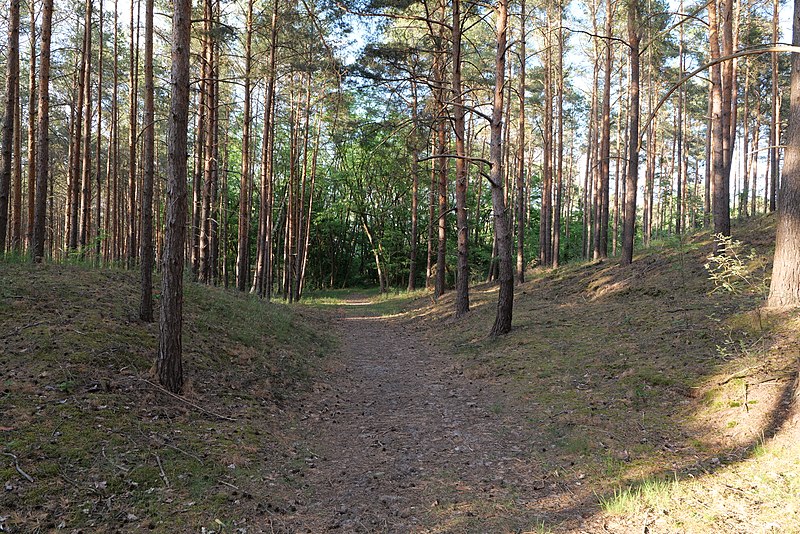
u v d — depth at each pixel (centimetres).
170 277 725
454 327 1609
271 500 510
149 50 995
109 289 1077
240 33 1750
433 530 458
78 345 746
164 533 425
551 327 1248
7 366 657
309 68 1819
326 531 459
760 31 2362
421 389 989
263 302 1683
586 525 443
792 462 493
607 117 2078
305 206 3978
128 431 578
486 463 616
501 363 1053
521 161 2222
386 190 3972
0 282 941
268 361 1014
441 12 1916
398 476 586
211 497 493
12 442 501
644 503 465
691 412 662
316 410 840
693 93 3050
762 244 1368
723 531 405
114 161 2450
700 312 1011
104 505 451
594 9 2203
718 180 1394
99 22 2041
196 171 1848
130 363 754
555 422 716
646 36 1786
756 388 642
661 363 827
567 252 4034
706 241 1666
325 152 3825
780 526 399
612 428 662
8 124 1203
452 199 4084
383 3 1512
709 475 507
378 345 1509
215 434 637
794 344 713
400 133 2253
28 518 415
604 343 1022
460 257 1759
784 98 2877
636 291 1383
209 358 905
